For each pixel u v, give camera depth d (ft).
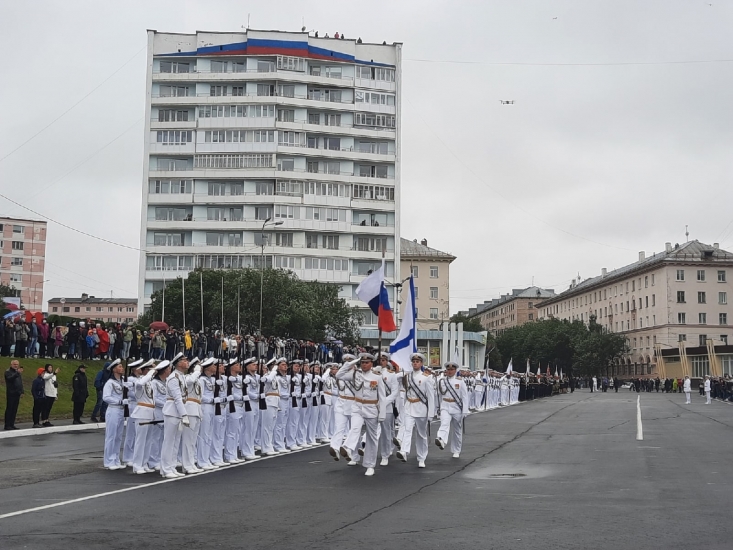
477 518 34.01
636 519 33.81
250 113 283.18
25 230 442.09
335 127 289.53
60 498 39.88
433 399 56.29
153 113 284.61
